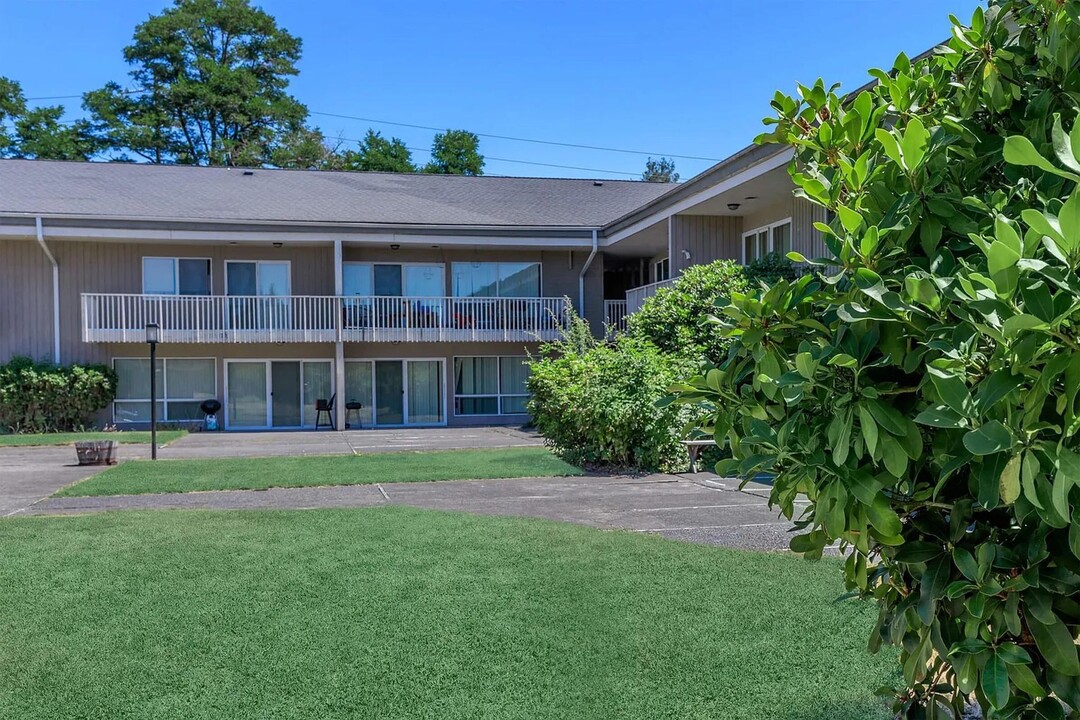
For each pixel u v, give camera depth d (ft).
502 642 13.58
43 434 60.54
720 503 27.58
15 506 28.09
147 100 132.16
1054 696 6.74
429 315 69.51
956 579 6.02
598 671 12.34
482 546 20.54
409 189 79.36
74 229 61.00
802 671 12.27
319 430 67.62
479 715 10.90
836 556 19.19
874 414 5.44
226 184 75.15
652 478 34.30
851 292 5.86
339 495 30.09
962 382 4.77
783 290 6.39
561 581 17.15
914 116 6.51
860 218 5.87
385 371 72.84
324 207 70.90
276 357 70.49
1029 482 4.58
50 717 10.98
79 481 34.35
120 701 11.44
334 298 67.00
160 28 130.82
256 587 16.97
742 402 6.76
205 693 11.69
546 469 36.52
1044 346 4.37
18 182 69.10
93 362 65.82
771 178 44.98
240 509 26.63
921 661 6.72
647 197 82.23
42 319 65.51
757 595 16.06
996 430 4.54
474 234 68.13
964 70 7.29
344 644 13.57
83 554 20.06
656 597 15.97
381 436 59.98
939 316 5.32
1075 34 6.06
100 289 66.49
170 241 65.67
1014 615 5.45
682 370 37.24
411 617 14.90
